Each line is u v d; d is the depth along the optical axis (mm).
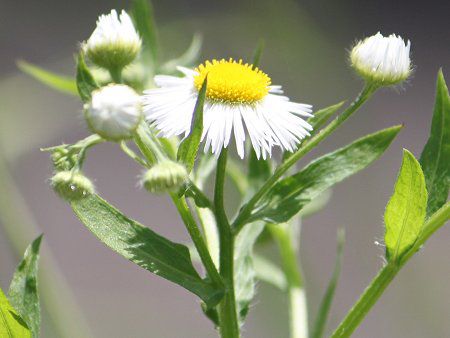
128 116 186
